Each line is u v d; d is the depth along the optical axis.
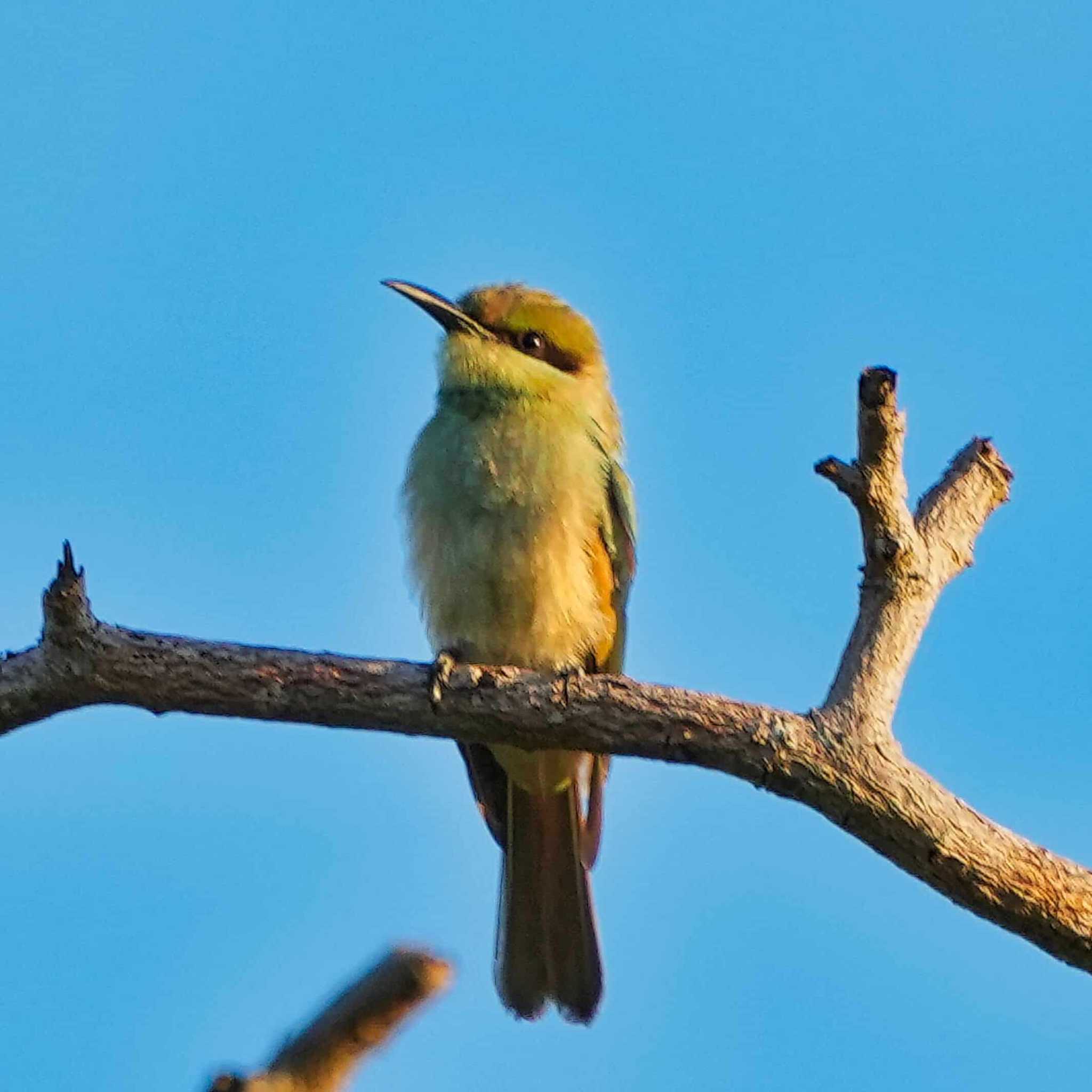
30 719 11.84
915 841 11.30
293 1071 6.52
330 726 12.29
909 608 11.72
